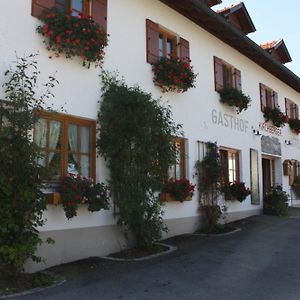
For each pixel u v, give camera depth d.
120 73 9.85
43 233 7.72
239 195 13.93
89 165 8.89
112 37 9.73
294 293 6.38
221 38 14.28
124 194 8.84
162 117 9.39
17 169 6.49
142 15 10.80
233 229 12.59
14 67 7.46
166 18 11.75
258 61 16.77
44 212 7.75
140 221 9.09
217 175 12.62
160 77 10.88
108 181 9.10
